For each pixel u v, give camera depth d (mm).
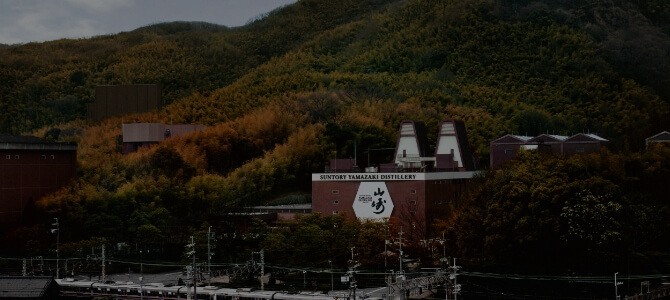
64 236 190625
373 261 151250
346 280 121562
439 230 162000
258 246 166875
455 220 148500
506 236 135500
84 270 172875
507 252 135875
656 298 125812
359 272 133000
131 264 178125
